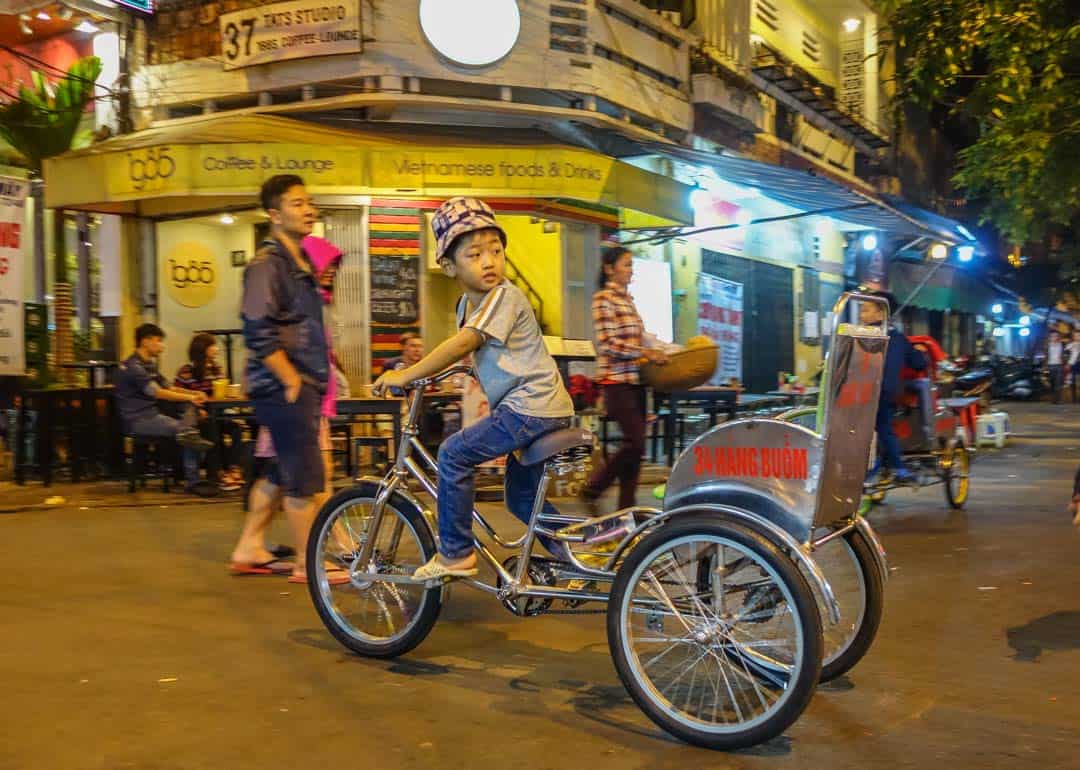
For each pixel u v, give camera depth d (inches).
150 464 374.9
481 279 157.8
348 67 411.2
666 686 153.0
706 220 583.2
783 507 140.3
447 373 168.7
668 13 520.4
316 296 210.7
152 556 248.5
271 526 289.3
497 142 408.8
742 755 131.5
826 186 477.7
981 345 1202.0
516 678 162.1
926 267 944.9
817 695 154.1
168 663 167.5
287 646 177.5
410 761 128.7
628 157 489.1
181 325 467.8
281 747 133.0
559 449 154.4
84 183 382.0
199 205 439.8
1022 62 461.4
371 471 395.2
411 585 178.9
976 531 288.4
